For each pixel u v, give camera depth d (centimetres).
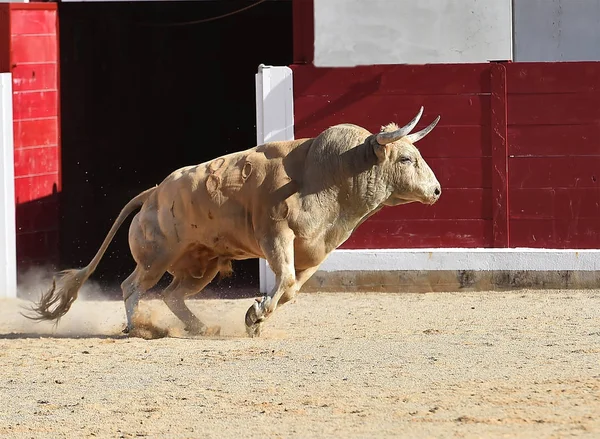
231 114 5472
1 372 2117
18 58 3338
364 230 3219
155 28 5244
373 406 1758
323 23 3194
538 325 2531
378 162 2348
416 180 2361
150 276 2484
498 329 2489
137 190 4812
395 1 3181
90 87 4572
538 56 3262
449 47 3186
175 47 5362
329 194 2352
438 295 3094
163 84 5312
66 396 1916
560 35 3250
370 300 3025
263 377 1994
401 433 1597
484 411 1702
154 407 1812
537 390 1827
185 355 2223
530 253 3147
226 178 2397
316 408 1761
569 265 3139
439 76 3191
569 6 3241
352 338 2397
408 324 2606
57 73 3494
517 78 3177
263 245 2359
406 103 3197
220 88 5459
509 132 3188
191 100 5425
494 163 3192
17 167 3325
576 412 1684
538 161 3186
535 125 3183
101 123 4691
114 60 4834
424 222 3212
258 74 3209
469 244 3209
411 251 3170
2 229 3247
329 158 2356
